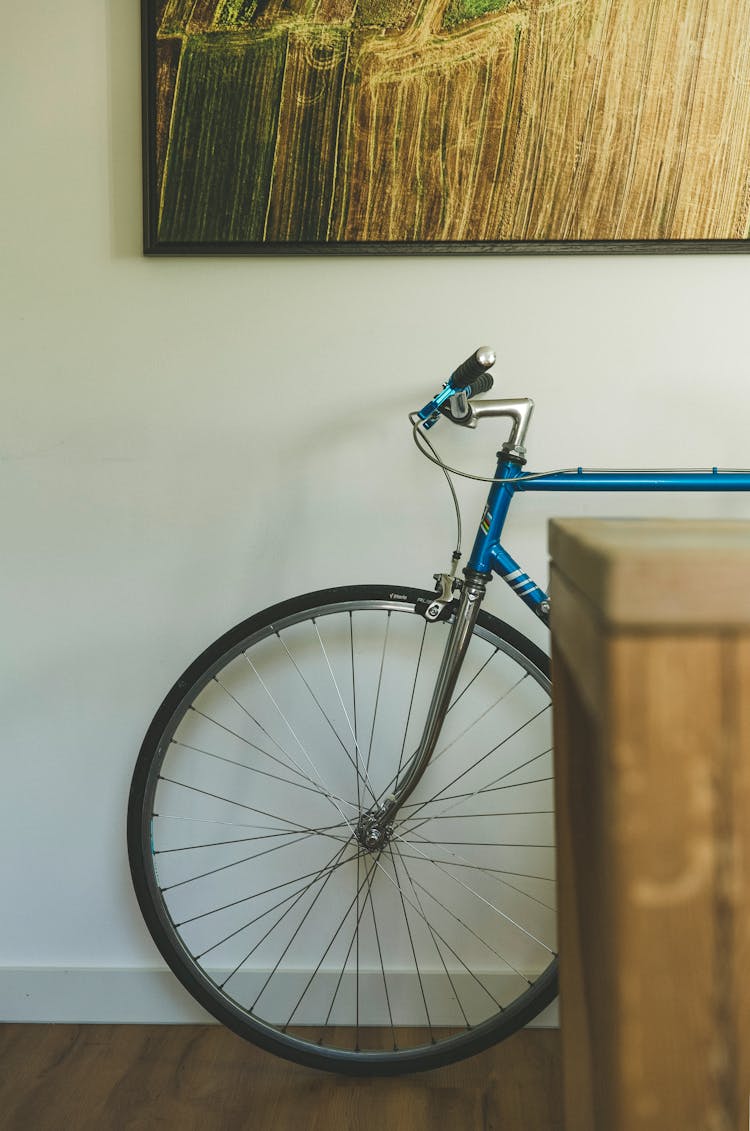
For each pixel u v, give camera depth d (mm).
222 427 1358
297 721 1396
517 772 1382
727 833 251
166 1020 1402
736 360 1305
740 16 1233
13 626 1398
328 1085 1247
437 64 1262
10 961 1418
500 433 1335
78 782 1408
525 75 1258
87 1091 1228
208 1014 1403
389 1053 1259
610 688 249
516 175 1271
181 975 1302
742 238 1268
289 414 1351
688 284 1301
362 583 1364
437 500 1351
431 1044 1262
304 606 1260
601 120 1259
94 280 1350
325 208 1290
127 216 1340
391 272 1322
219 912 1408
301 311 1335
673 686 248
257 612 1373
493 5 1252
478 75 1261
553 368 1320
